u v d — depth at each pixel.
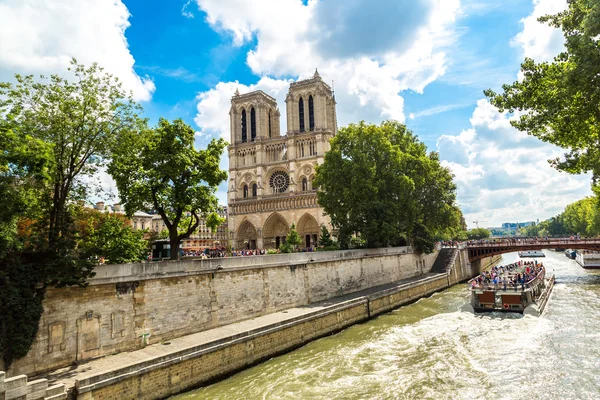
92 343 25.17
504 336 34.28
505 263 125.44
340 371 27.66
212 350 26.72
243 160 121.06
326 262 48.12
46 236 24.58
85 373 22.50
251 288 37.03
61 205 25.92
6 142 20.97
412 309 49.16
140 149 32.38
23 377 17.95
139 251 39.59
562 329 35.53
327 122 118.50
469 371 26.70
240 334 29.05
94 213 33.50
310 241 105.50
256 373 27.86
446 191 80.12
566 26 23.25
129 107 29.52
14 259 21.80
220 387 25.58
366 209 61.44
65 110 26.06
